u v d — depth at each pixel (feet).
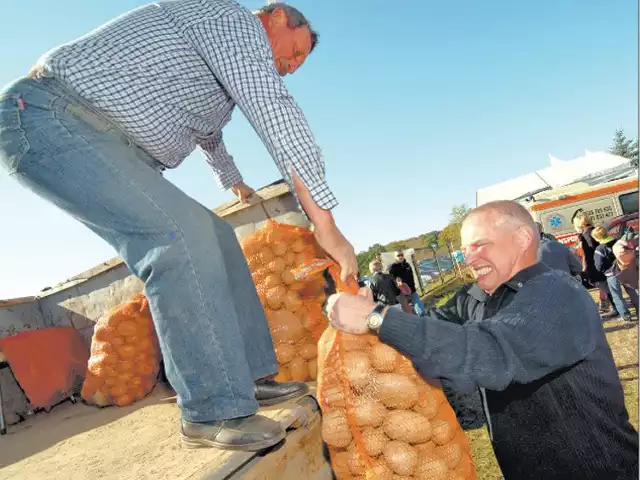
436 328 3.98
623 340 17.74
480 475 10.12
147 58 4.50
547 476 4.73
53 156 4.38
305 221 9.00
